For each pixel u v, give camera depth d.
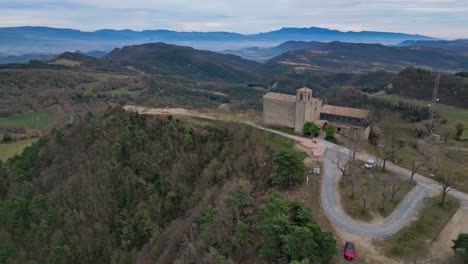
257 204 49.44
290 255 34.47
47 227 65.56
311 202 50.47
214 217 46.19
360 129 77.31
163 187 65.88
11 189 80.38
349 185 55.62
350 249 39.28
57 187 73.62
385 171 61.16
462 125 110.69
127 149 73.44
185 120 85.44
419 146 79.62
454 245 38.97
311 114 82.19
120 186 68.12
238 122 86.25
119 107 90.50
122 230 61.66
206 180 64.38
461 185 56.09
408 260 38.66
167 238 54.12
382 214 47.75
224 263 37.62
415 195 52.81
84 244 61.03
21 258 64.31
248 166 64.44
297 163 54.44
